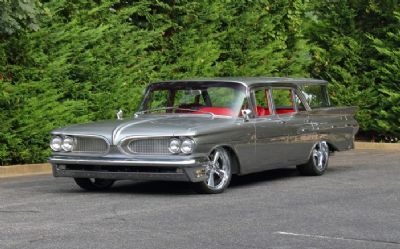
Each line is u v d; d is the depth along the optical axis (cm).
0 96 1552
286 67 2262
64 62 1662
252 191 1239
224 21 2059
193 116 1284
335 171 1547
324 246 820
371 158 1858
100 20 1778
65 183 1382
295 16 2255
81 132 1200
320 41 2442
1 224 941
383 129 2281
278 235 873
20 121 1593
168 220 966
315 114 1450
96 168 1194
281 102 1388
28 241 840
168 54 1930
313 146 1435
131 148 1171
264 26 2144
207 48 1961
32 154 1630
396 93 2256
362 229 909
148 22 1897
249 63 2106
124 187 1306
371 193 1210
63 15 1728
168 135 1154
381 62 2320
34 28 1551
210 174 1202
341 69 2356
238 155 1248
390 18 2341
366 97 2311
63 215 1005
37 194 1220
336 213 1019
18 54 1603
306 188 1274
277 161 1346
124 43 1800
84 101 1691
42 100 1623
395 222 955
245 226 926
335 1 2388
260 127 1297
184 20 1942
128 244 823
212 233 883
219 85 1316
